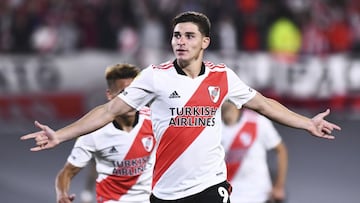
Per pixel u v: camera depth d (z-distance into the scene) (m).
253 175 23.08
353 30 64.25
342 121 58.06
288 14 61.69
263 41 61.03
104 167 19.17
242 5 61.47
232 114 22.84
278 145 23.52
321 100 60.72
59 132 15.68
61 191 18.98
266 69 59.69
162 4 60.94
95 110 16.12
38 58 57.84
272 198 24.06
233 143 22.97
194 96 16.23
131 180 19.11
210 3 60.81
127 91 16.20
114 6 60.38
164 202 16.59
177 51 16.20
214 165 16.61
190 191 16.47
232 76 16.67
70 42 59.72
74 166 19.08
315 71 60.66
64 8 60.12
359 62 61.03
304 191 35.38
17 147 47.66
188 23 16.23
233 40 60.59
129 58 58.22
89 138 18.84
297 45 61.62
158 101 16.30
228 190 16.70
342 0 64.56
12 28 58.44
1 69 57.41
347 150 46.75
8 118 57.28
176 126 16.22
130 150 18.86
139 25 60.38
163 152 16.44
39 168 41.22
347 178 38.56
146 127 18.89
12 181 37.75
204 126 16.33
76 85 58.00
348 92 60.88
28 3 59.25
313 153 45.72
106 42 60.34
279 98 60.06
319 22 62.94
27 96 57.62
